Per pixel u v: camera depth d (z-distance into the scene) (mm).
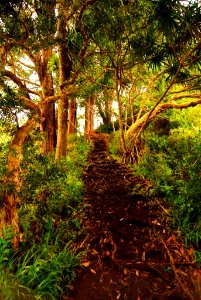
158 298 3238
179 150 7676
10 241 3682
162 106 9750
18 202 3840
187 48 5887
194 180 5348
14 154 3576
